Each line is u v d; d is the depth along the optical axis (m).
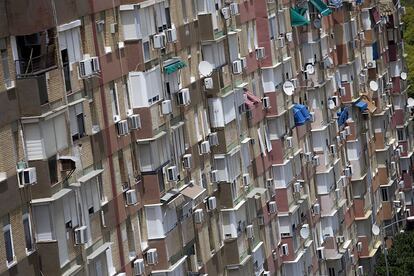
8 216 102.12
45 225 105.00
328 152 184.12
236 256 143.25
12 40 103.19
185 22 136.25
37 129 104.06
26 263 103.56
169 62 130.12
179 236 129.62
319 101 181.00
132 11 122.75
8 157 102.25
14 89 103.25
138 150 124.44
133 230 122.62
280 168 161.38
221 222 142.88
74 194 108.88
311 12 179.88
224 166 142.12
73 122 111.94
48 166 104.94
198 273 134.25
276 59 162.62
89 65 113.94
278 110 160.88
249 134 152.38
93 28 116.94
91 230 113.75
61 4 109.75
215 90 141.00
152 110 125.25
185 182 133.38
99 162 116.88
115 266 119.00
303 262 167.88
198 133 138.00
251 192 150.50
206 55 140.75
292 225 163.50
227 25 146.25
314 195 178.12
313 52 178.88
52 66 107.06
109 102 119.25
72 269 108.31
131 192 121.38
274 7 163.12
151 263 124.94
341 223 189.50
